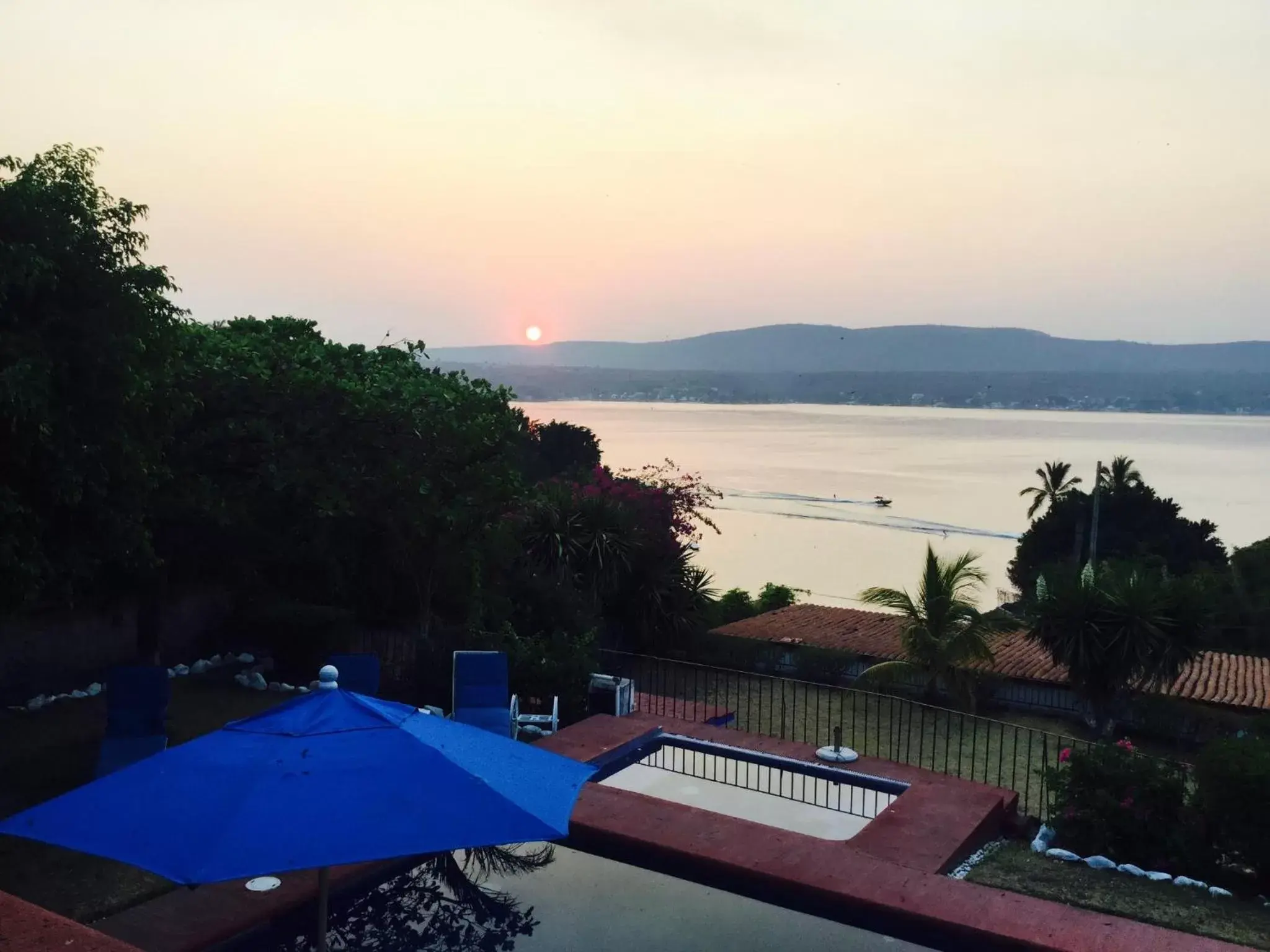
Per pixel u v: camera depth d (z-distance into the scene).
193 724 10.84
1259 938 6.54
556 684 12.24
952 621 17.39
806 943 6.28
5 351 6.88
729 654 19.83
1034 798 11.54
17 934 2.87
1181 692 18.08
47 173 7.75
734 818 7.98
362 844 3.60
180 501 10.50
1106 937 6.04
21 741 10.20
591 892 7.04
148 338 8.33
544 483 20.78
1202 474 155.75
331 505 11.10
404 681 13.09
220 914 6.29
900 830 8.33
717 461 162.50
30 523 7.51
